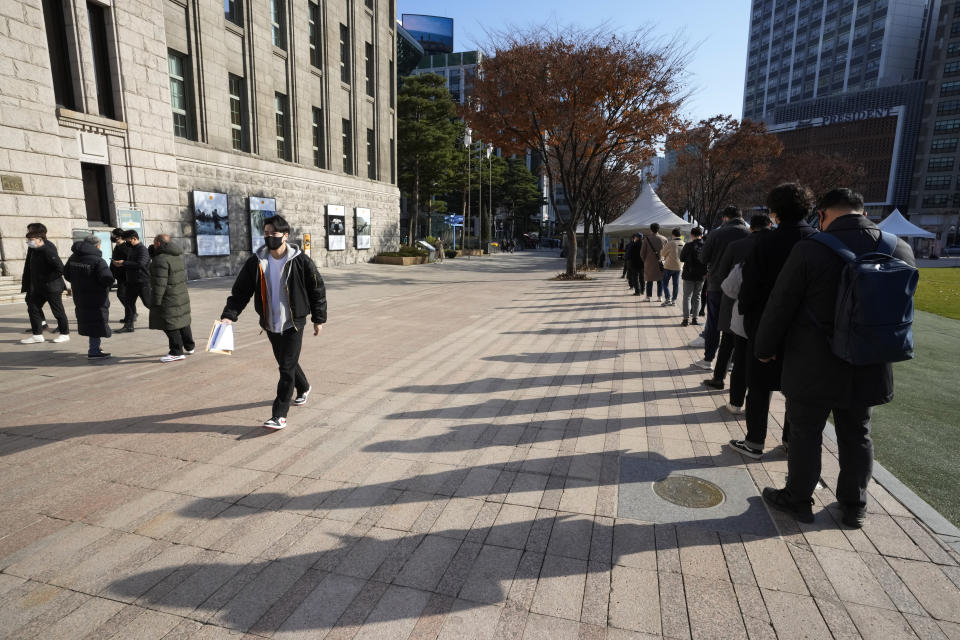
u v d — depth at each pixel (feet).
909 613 7.13
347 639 6.55
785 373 9.43
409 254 97.19
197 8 52.26
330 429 13.69
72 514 9.40
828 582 7.77
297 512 9.58
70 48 39.70
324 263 78.38
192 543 8.57
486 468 11.49
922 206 249.55
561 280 66.95
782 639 6.65
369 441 12.93
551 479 11.00
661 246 39.24
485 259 132.16
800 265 8.91
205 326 29.40
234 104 60.03
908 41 299.17
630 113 59.62
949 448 13.34
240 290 13.33
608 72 56.13
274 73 65.67
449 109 133.49
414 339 26.25
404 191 153.17
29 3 35.68
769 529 9.17
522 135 65.26
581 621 6.91
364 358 21.90
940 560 8.32
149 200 46.70
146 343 24.25
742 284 11.68
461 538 8.80
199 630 6.69
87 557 8.16
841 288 8.40
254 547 8.48
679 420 14.67
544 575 7.86
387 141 98.22
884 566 8.16
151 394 16.49
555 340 26.37
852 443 9.11
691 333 28.55
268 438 13.03
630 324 31.53
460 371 19.93
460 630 6.72
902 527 9.29
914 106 256.93
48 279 23.38
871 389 8.75
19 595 7.29
